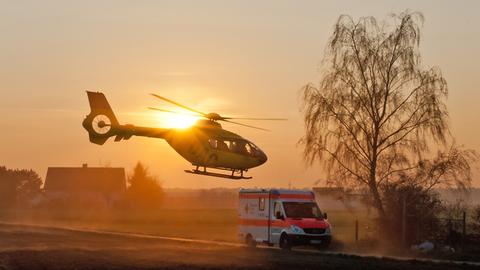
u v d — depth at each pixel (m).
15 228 59.44
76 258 32.66
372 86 47.25
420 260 32.56
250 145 41.94
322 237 38.88
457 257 36.81
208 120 41.44
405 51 47.12
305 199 40.72
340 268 28.30
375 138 46.88
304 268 28.33
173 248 38.84
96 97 43.91
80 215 94.19
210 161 40.34
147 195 119.94
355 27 48.09
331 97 47.69
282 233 39.03
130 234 56.31
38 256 33.50
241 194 43.47
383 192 45.66
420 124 46.34
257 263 30.22
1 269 28.67
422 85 46.72
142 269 28.36
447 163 44.41
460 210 43.53
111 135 43.50
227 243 44.41
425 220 43.56
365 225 46.28
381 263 30.33
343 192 46.94
